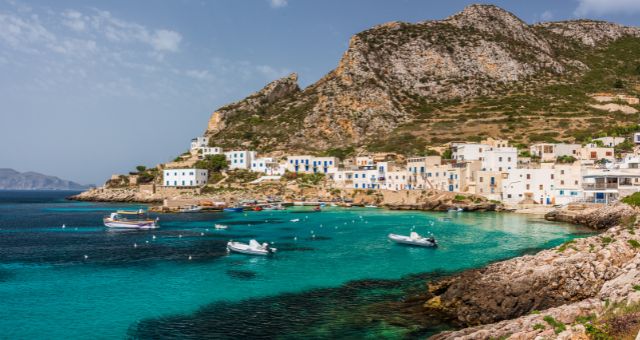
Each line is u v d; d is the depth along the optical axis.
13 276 56.16
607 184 111.38
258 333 36.72
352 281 52.16
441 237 84.00
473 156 159.88
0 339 36.38
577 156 161.38
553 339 25.62
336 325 38.03
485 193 141.50
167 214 141.75
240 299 45.91
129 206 175.62
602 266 40.03
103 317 41.12
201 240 85.06
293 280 52.97
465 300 40.19
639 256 39.88
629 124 197.25
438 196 142.75
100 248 76.38
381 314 40.53
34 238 89.19
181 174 196.00
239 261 64.25
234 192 184.75
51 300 46.16
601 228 92.69
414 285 49.97
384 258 65.19
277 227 104.56
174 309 43.09
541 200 134.00
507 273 41.91
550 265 41.03
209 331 37.38
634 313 26.20
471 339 28.59
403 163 186.38
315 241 82.25
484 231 91.44
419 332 36.28
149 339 36.09
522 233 87.69
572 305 31.08
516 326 29.06
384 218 121.06
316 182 187.12
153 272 57.91
